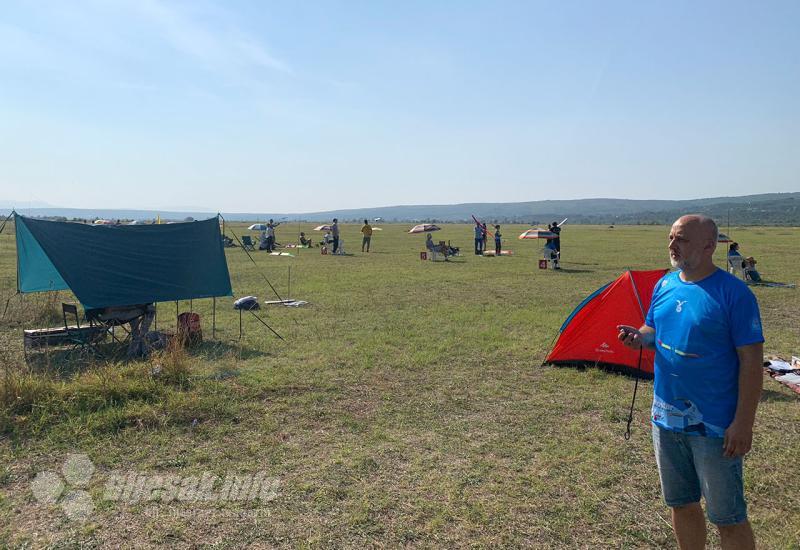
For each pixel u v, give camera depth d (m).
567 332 9.40
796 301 16.28
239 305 14.61
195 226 11.67
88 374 7.64
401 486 5.21
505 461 5.78
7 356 10.00
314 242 48.25
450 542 4.34
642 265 27.38
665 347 3.46
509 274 23.41
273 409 7.18
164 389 7.46
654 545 4.34
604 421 6.96
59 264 9.95
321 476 5.39
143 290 10.56
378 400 7.65
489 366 9.40
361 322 13.12
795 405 7.52
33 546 4.22
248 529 4.48
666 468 3.52
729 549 3.32
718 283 3.29
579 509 4.84
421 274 23.33
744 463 5.75
